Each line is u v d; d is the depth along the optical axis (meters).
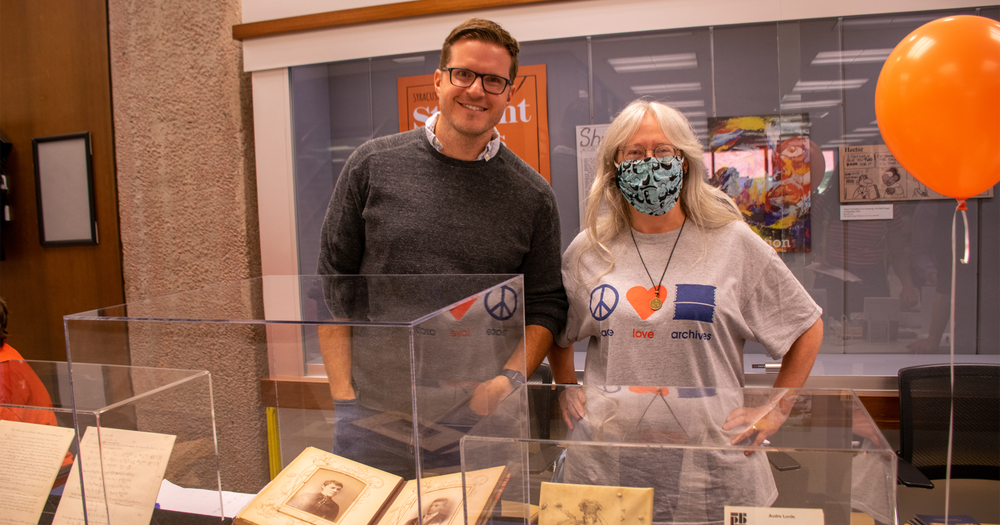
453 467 0.74
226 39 2.50
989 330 2.16
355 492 0.70
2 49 2.79
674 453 0.68
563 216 2.39
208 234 2.60
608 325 1.32
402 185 1.34
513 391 0.87
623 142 1.32
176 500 0.81
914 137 1.12
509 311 0.95
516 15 2.25
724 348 1.28
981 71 1.02
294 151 2.50
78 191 2.75
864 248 2.22
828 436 0.69
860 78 2.15
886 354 2.24
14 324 2.95
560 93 2.33
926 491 2.19
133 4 2.58
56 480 0.87
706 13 2.15
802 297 1.30
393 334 0.65
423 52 2.35
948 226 2.16
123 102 2.64
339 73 2.45
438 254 1.34
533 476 0.71
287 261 2.54
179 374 0.79
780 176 2.23
